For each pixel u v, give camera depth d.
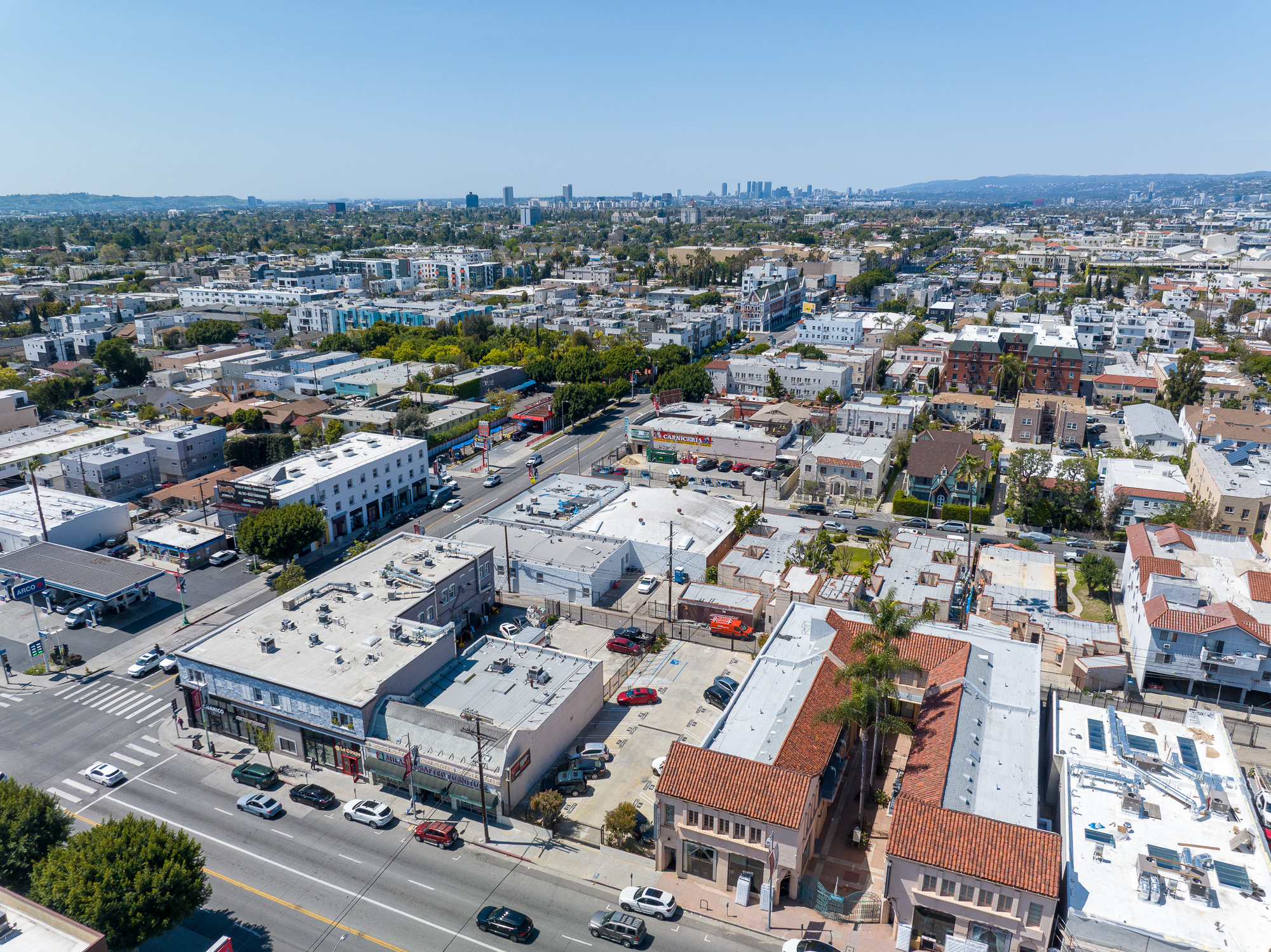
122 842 55.75
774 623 104.56
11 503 132.88
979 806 61.22
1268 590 93.00
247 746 81.94
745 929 59.91
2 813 59.22
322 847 67.88
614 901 62.53
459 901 62.25
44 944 44.59
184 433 158.12
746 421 181.50
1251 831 59.00
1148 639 90.06
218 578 119.56
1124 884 55.44
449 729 73.25
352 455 144.88
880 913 60.81
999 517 145.50
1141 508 134.25
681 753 64.62
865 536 134.62
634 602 112.50
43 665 95.38
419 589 95.69
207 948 57.69
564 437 193.62
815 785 64.50
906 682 81.00
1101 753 69.75
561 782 74.56
